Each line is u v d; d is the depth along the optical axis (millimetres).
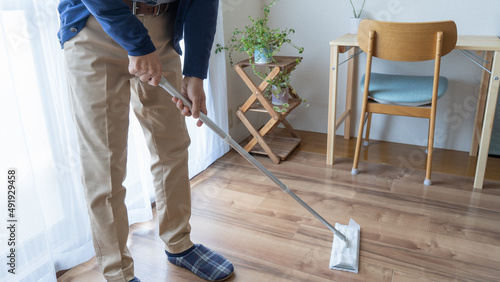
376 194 1940
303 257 1513
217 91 2207
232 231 1683
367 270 1438
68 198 1432
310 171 2197
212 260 1438
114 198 1190
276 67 2127
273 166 2271
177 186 1372
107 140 1132
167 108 1275
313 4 2508
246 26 2287
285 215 1785
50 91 1311
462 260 1473
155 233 1690
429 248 1544
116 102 1130
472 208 1799
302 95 2723
